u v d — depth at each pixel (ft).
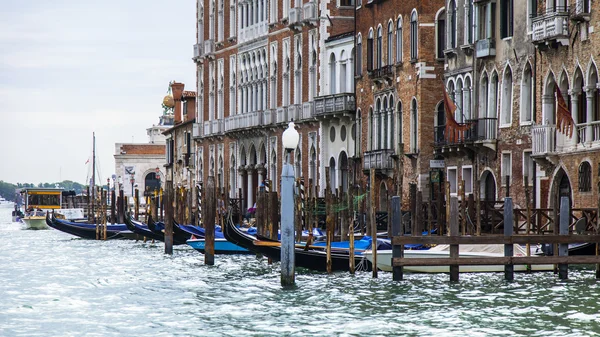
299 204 253.03
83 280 224.12
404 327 152.46
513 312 162.09
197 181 473.26
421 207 220.23
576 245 196.75
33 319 168.14
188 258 275.39
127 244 356.38
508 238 183.42
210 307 175.42
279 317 163.12
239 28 424.46
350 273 207.21
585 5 219.20
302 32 367.04
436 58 284.20
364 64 322.75
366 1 321.52
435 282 193.88
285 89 383.04
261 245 229.66
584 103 222.69
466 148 262.67
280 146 388.16
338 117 337.93
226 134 434.30
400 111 298.35
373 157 308.60
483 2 257.75
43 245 358.43
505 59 249.75
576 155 219.41
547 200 230.68
